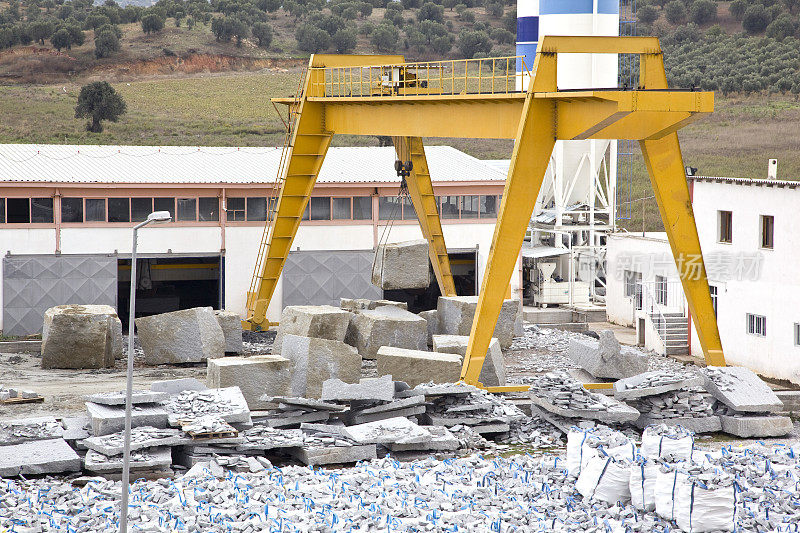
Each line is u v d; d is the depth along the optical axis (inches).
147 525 1208.2
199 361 2468.0
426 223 2790.4
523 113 1850.4
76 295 2861.7
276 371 1931.6
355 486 1396.4
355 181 3053.6
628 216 4901.6
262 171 3107.8
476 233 3166.8
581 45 1847.9
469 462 1537.9
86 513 1270.9
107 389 2175.2
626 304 3129.9
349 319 2450.8
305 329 2399.1
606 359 2139.5
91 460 1476.4
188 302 3489.2
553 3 3127.5
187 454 1558.8
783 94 7150.6
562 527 1218.6
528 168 1861.5
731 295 2459.4
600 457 1337.4
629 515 1252.5
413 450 1665.8
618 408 1798.7
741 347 2425.0
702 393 1902.1
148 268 3314.5
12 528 1199.6
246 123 6914.4
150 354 2490.2
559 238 3316.9
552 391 1823.3
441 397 1828.2
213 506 1298.0
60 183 2815.0
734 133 6220.5
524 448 1759.4
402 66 2358.5
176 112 7160.4
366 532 1192.2
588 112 1796.3
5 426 1588.3
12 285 2805.1
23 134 6023.6
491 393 2009.1
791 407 1990.7
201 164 3166.8
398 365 2000.5
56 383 2247.8
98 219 2878.9
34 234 2815.0
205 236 2957.7
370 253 3093.0
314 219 3061.0
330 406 1728.6
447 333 2645.2
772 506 1239.5
